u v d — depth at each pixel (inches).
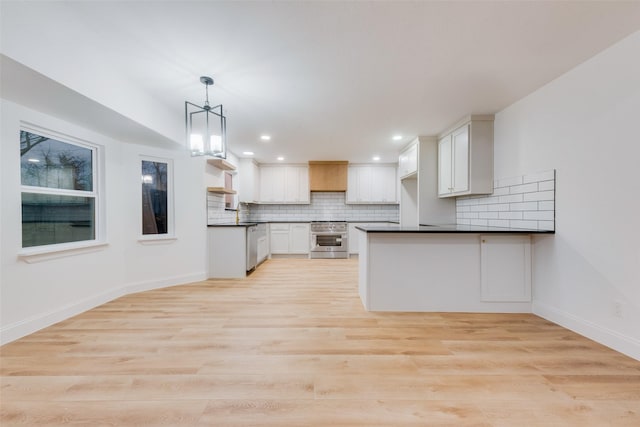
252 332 85.0
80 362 67.2
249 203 235.0
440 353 72.4
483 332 85.4
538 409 51.9
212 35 68.7
